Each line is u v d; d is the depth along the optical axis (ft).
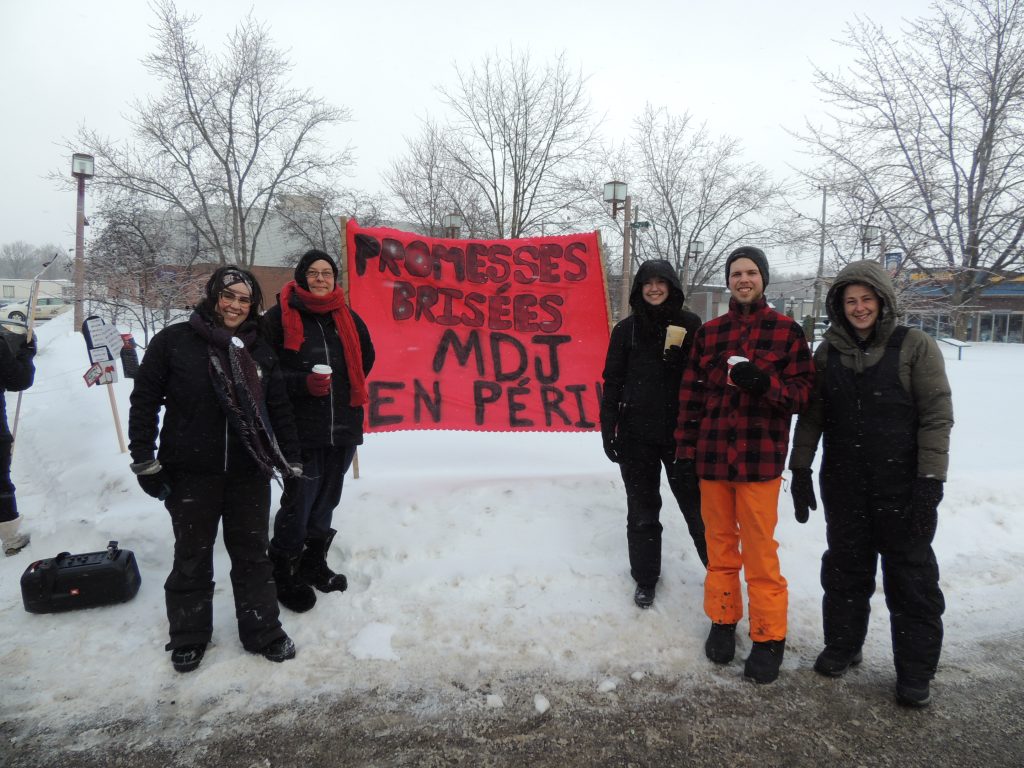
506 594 11.58
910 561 8.73
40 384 36.47
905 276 35.83
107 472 16.69
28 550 13.53
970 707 8.89
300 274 11.19
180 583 9.50
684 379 10.44
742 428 9.50
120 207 66.39
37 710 8.64
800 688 9.28
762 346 9.56
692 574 12.21
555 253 16.88
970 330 103.50
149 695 8.97
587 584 11.87
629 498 11.52
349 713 8.65
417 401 16.16
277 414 10.16
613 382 11.43
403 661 9.81
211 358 9.41
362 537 12.86
